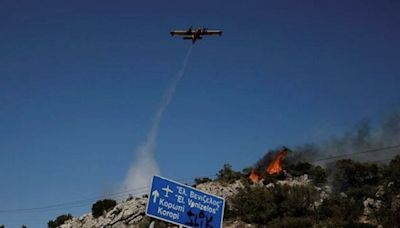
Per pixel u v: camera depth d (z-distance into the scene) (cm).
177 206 2266
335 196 11231
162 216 2212
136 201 11838
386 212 8994
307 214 10350
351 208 10138
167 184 2269
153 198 2214
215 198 2391
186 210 2283
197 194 2339
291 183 12494
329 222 9500
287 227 9656
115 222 11419
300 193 10625
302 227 9569
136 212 11369
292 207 10400
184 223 2259
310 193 10662
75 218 12756
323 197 11194
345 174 12150
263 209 10669
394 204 5497
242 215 10850
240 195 11169
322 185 12481
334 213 10088
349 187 11894
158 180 2253
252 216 10538
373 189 10944
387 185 10631
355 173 11962
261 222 10438
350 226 9038
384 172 11756
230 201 11481
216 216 2361
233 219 10781
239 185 12338
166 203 2241
